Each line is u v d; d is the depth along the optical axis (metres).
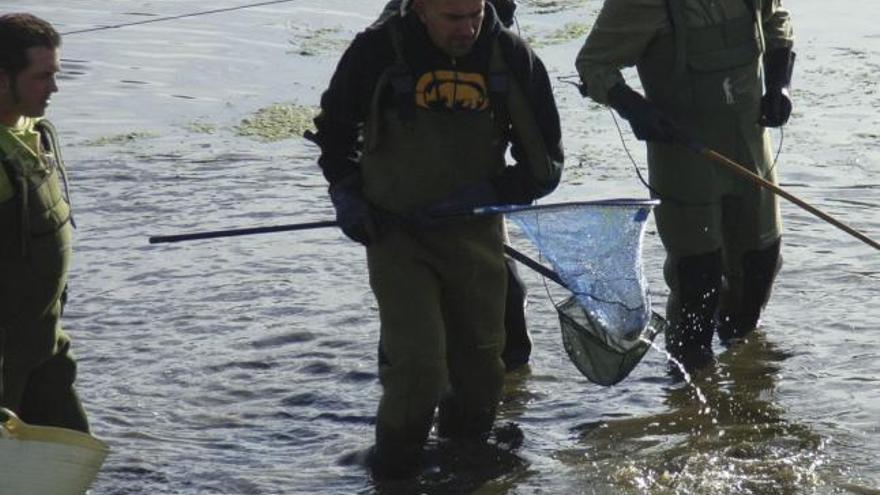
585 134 41.03
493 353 23.42
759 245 27.48
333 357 28.06
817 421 24.61
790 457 23.33
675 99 26.41
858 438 23.86
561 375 27.03
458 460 23.75
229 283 31.97
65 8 57.34
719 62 26.16
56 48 19.98
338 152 22.55
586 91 26.50
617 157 38.94
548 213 22.84
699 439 24.19
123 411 26.05
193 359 28.20
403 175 22.25
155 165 40.31
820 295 29.89
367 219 22.30
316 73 48.53
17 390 20.61
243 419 25.75
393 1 23.64
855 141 38.81
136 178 39.31
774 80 26.92
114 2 58.12
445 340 22.86
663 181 26.78
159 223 36.00
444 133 22.12
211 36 52.88
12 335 20.38
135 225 35.91
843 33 49.12
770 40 27.19
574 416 25.38
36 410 21.20
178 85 47.59
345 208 22.39
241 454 24.41
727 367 26.97
